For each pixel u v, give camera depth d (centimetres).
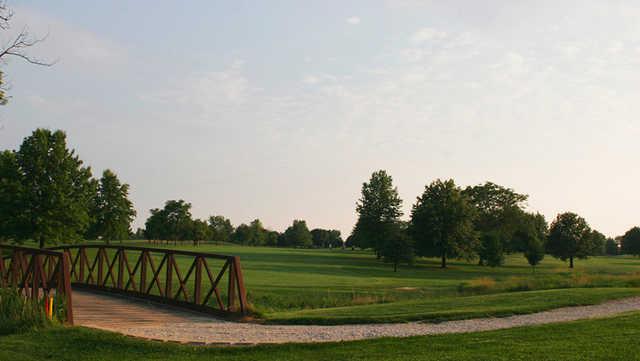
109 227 7994
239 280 1691
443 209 7869
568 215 8525
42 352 1091
